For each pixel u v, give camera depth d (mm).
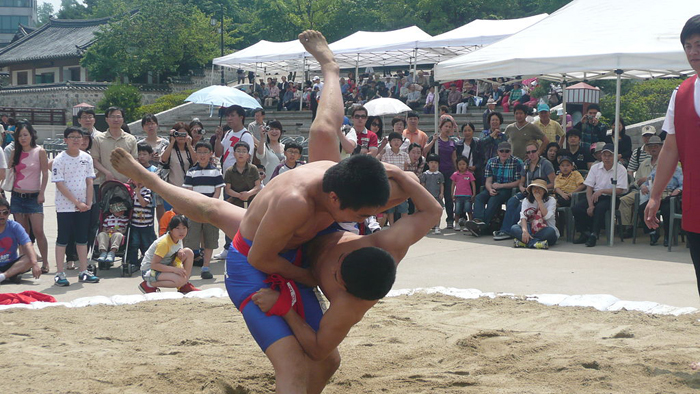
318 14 36406
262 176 8312
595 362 3748
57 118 32938
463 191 9297
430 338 4402
